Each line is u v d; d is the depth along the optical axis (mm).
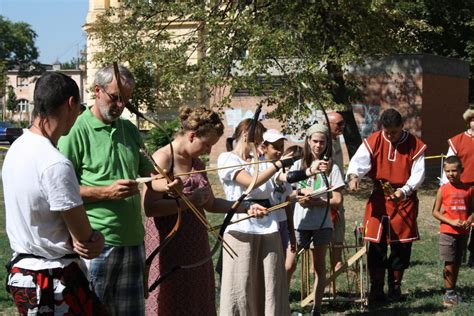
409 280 7977
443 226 6977
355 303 6922
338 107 15664
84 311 3514
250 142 4934
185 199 4254
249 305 5281
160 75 17391
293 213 6250
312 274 7906
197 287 4734
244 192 5215
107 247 4078
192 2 17203
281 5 16328
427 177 20156
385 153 6930
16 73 75250
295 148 5723
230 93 16188
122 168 4199
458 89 22891
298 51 15992
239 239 5250
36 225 3402
